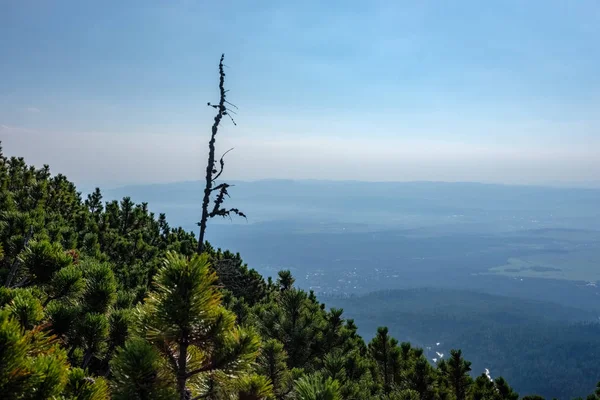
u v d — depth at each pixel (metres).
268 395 3.31
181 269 2.88
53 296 4.69
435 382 12.94
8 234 6.70
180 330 2.91
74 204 24.48
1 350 2.24
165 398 2.68
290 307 10.68
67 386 2.90
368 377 11.30
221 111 5.03
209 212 4.86
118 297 6.20
